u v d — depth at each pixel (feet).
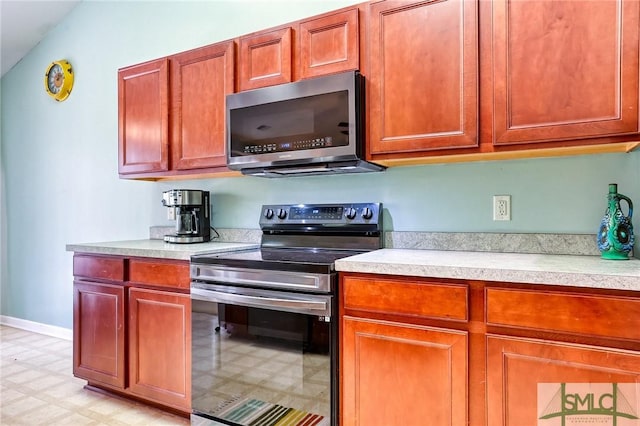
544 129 4.75
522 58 4.85
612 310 3.84
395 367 4.82
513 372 4.26
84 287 7.61
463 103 5.16
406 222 6.65
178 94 7.54
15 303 12.37
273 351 5.56
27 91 11.97
